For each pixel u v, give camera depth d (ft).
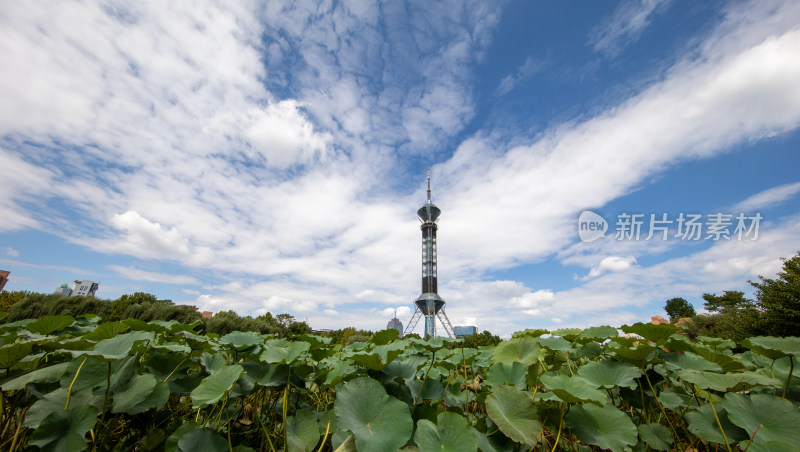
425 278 485.97
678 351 9.38
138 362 8.18
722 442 6.66
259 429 8.52
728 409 6.85
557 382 7.48
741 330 65.98
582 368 9.32
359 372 9.62
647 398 9.05
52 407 6.52
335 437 6.66
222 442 6.56
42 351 8.65
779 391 8.84
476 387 11.44
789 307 59.47
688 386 10.13
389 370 8.79
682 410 8.46
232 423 8.45
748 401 7.05
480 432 7.34
